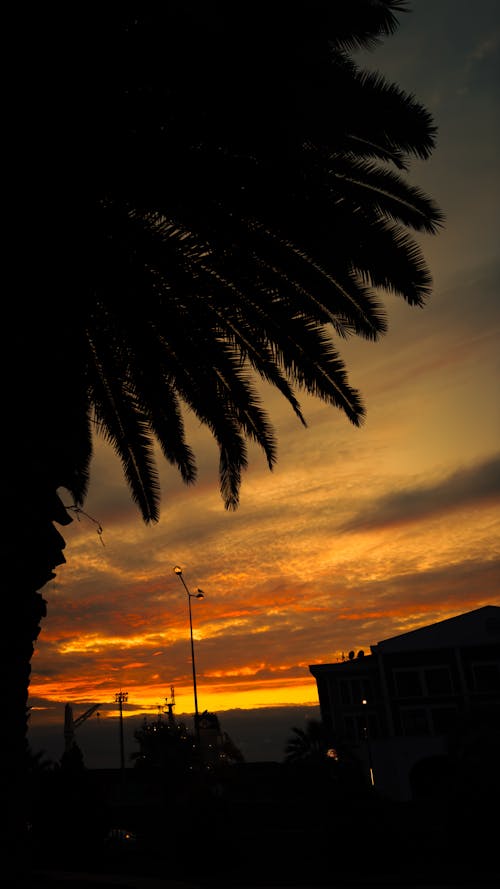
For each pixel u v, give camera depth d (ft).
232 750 190.08
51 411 23.90
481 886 54.60
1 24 22.39
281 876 67.21
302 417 43.37
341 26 26.30
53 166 24.06
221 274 34.83
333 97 27.17
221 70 26.03
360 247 31.71
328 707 159.84
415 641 158.20
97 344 39.27
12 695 21.93
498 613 157.38
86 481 48.57
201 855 71.41
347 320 37.50
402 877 62.13
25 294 23.09
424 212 33.94
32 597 22.90
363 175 33.14
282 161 29.04
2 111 22.95
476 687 151.74
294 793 133.90
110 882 42.75
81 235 25.96
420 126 28.55
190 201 29.71
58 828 69.67
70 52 23.45
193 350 37.11
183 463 45.37
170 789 143.95
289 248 33.01
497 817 67.67
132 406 44.50
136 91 27.20
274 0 25.17
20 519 22.43
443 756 143.74
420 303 33.19
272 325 37.73
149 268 34.65
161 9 24.00
